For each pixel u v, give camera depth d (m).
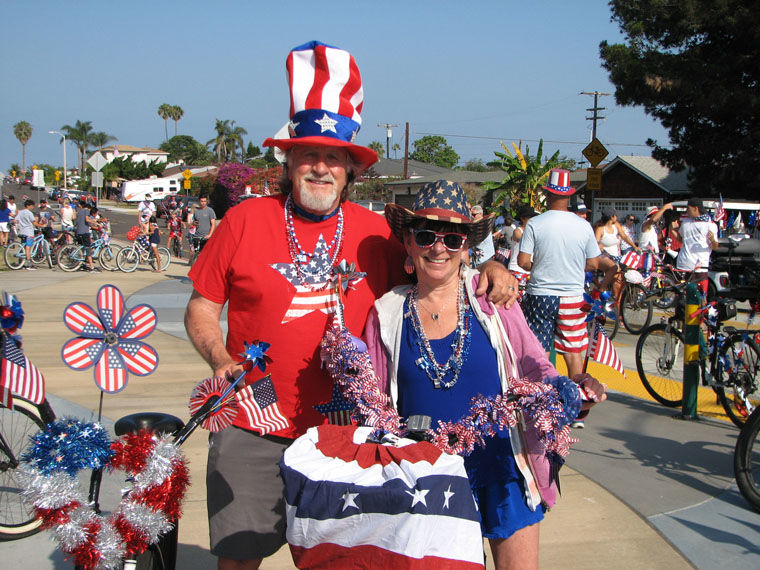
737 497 4.43
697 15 22.47
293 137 2.60
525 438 2.41
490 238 9.23
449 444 2.29
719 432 5.75
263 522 2.50
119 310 2.43
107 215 52.69
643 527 3.99
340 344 2.38
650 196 30.38
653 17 23.91
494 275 2.44
